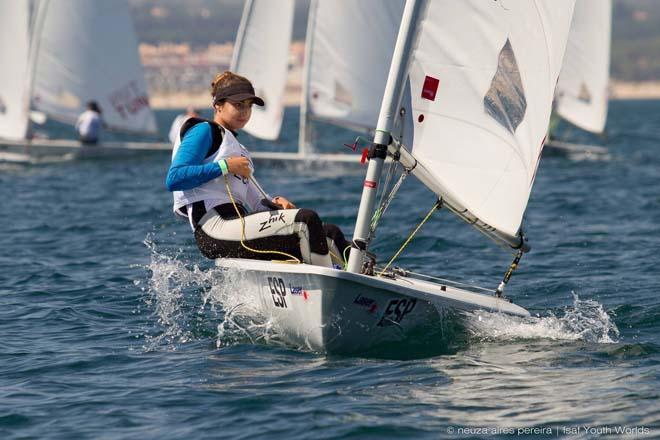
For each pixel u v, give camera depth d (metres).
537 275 33.50
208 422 18.28
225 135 22.69
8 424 18.61
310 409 18.67
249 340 24.02
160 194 62.34
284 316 22.42
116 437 17.72
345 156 78.75
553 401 18.88
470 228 45.09
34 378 21.66
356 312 21.17
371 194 21.78
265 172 77.00
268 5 84.06
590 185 66.75
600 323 25.64
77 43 91.69
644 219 48.22
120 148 88.12
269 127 85.12
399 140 22.08
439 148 22.38
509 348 22.83
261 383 20.42
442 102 22.22
